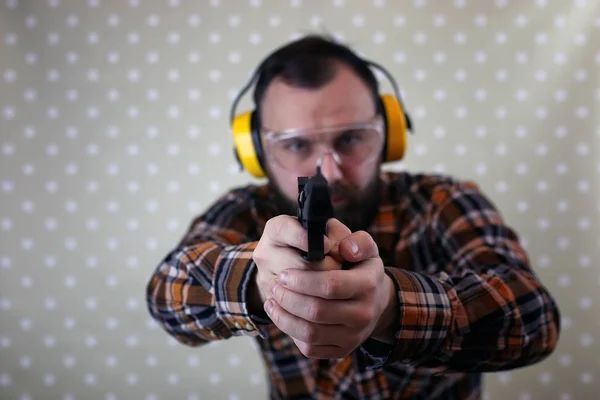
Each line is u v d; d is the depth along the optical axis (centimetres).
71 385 146
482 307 53
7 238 146
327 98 64
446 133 136
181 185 143
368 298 40
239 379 145
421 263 76
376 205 75
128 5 141
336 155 66
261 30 139
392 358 48
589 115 133
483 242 67
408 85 137
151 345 145
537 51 134
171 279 66
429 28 136
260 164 76
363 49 137
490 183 136
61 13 142
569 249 136
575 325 136
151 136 142
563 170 135
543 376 138
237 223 81
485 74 135
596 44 132
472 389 74
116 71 142
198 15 140
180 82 141
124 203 144
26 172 145
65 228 145
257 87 72
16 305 146
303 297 38
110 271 145
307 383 75
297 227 38
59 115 143
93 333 146
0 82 143
